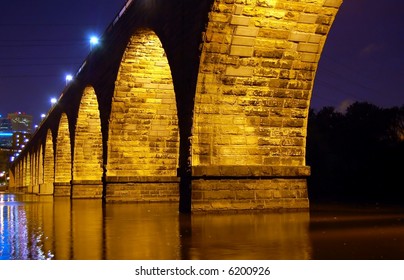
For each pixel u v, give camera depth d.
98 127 37.31
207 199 16.62
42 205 29.19
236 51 16.47
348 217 16.08
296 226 13.36
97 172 37.69
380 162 36.62
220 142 16.94
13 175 131.62
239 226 13.39
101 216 18.38
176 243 10.66
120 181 26.97
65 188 49.06
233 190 16.95
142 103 26.56
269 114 17.47
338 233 11.91
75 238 11.95
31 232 13.49
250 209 17.06
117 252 9.66
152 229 13.36
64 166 49.19
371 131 39.59
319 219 15.20
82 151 37.47
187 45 17.00
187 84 17.06
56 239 11.86
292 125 17.77
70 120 39.69
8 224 16.06
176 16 17.95
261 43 16.66
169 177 27.70
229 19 15.91
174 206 23.62
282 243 10.41
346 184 37.22
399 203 24.81
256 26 16.31
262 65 16.95
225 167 16.77
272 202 17.34
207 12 15.60
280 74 17.30
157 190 27.64
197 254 9.26
